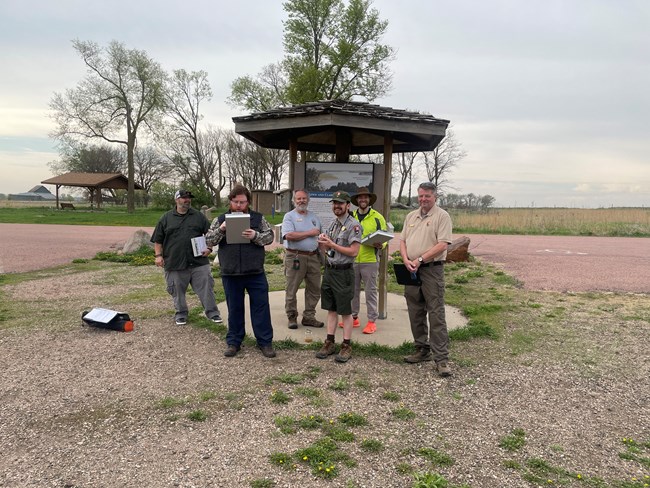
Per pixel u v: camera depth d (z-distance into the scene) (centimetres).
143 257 1323
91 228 2555
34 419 361
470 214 3078
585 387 440
